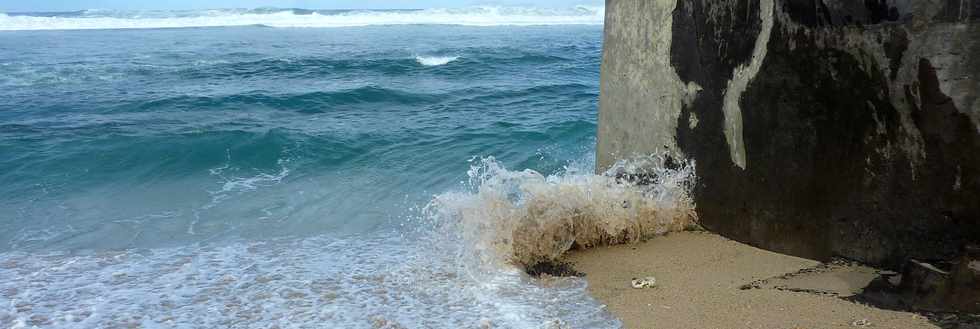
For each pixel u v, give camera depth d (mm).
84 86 15055
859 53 3273
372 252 4707
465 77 16750
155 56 22344
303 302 3793
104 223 5879
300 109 11953
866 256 3420
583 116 10789
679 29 4254
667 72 4395
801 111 3584
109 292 4098
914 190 3176
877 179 3312
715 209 4234
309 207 6262
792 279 3488
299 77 16875
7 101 12734
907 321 2896
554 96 13250
